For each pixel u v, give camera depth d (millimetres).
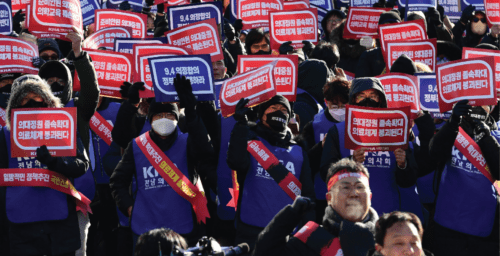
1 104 11016
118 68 11273
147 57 9992
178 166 9062
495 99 9000
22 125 8812
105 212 11406
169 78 9109
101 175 11250
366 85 8898
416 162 9203
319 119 10070
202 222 9258
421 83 10117
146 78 9938
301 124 10992
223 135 9938
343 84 9828
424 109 10086
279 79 10508
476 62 9070
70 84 10094
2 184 8867
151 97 9867
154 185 8984
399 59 10562
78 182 9664
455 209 9148
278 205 8484
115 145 10117
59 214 8969
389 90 9641
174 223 8883
